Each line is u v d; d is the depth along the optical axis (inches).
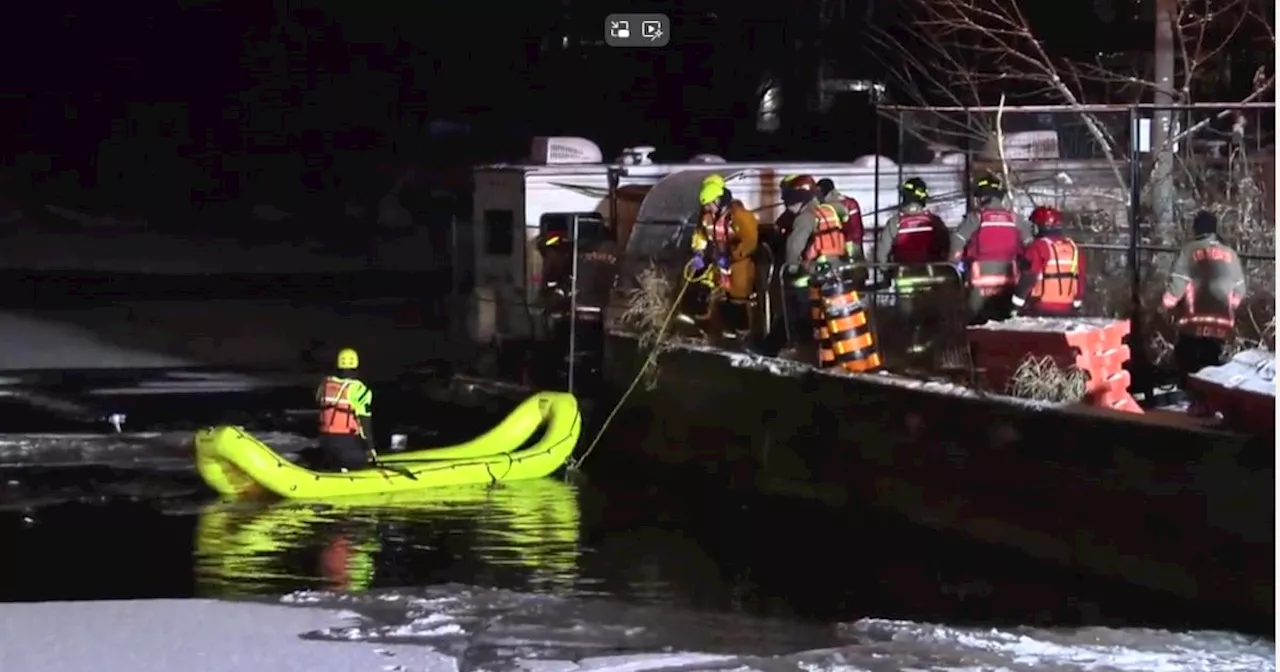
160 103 2459.4
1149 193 843.4
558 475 826.8
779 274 837.8
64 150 2406.5
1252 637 491.5
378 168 2341.3
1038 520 619.2
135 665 410.3
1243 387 542.3
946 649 450.3
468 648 436.5
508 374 1039.6
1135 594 576.1
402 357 1199.6
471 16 2271.2
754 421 770.8
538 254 1019.9
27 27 2452.0
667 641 460.4
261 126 2417.6
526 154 2215.8
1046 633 486.0
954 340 767.1
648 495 773.3
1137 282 727.7
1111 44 1298.0
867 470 703.1
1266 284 744.3
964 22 1159.0
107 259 1883.6
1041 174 939.3
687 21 1891.0
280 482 748.0
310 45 2410.2
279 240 2068.2
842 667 422.0
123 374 1129.4
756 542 673.6
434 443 908.6
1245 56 1162.6
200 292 1609.3
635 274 922.7
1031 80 1246.3
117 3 2443.4
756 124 1809.8
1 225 2124.8
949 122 1162.0
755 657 431.2
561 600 517.7
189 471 823.1
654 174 1037.8
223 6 2431.1
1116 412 594.6
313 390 1071.0
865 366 737.6
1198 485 551.5
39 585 599.5
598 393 947.3
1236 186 851.4
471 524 708.0
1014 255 753.0
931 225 806.5
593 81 2100.1
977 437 646.5
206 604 486.0
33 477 807.1
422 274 1764.3
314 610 485.1
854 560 642.2
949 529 659.4
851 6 1641.2
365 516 725.9
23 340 1273.4
